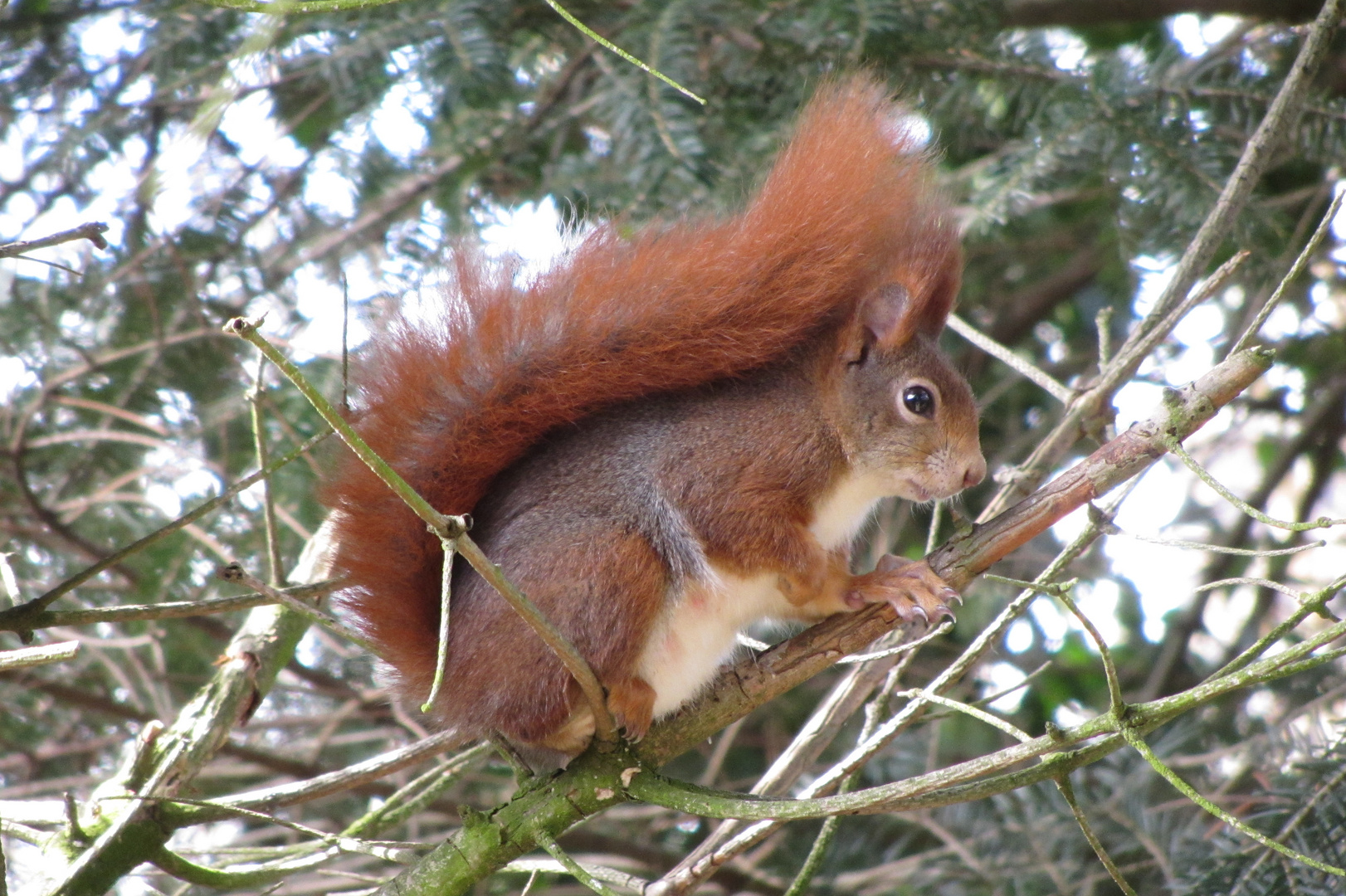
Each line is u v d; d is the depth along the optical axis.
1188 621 10.42
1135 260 8.44
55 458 8.84
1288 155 8.47
